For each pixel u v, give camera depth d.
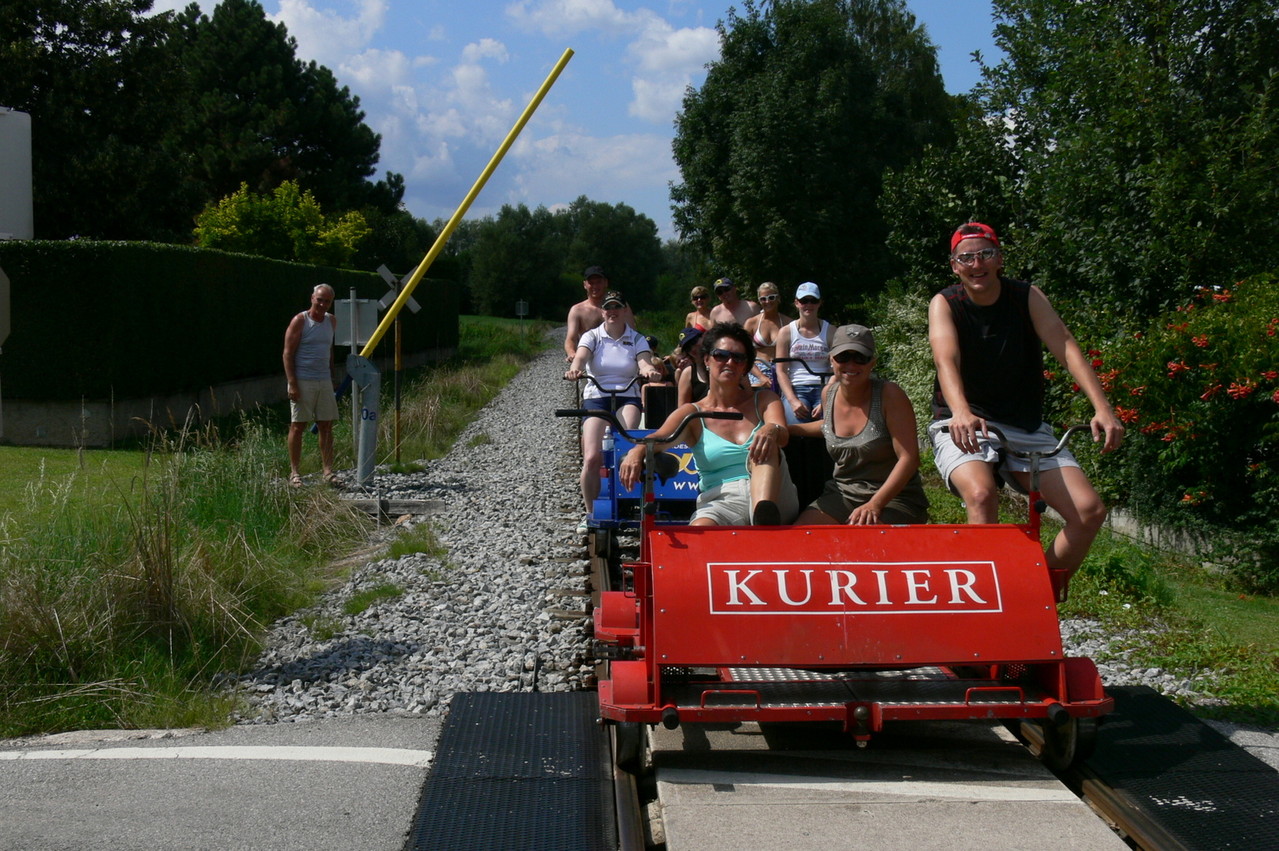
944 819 3.85
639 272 96.44
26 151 5.64
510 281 86.88
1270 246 9.92
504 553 8.67
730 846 3.64
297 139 57.41
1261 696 5.48
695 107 34.81
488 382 26.88
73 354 14.09
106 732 5.12
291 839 3.94
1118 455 9.60
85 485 8.58
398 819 4.09
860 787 4.12
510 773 4.39
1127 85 10.89
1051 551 4.60
